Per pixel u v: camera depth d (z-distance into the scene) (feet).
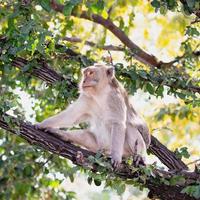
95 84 45.21
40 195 54.85
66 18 54.75
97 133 44.75
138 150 44.83
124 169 40.83
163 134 68.80
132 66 49.03
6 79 51.90
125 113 45.39
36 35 44.34
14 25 45.39
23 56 47.88
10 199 54.24
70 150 40.83
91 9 46.96
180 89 48.96
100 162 39.47
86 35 59.93
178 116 62.59
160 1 45.39
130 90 48.65
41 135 41.01
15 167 53.83
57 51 49.21
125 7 63.10
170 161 47.01
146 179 41.60
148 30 68.49
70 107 44.57
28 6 45.91
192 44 53.83
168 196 42.24
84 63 49.83
